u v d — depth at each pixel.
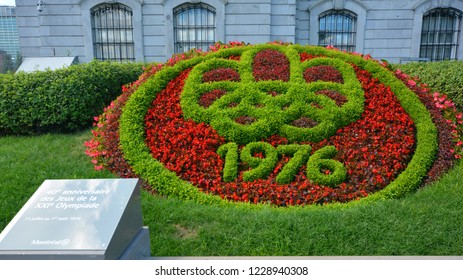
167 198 4.89
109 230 2.56
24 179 5.11
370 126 5.85
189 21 15.38
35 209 2.76
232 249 3.66
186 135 5.75
